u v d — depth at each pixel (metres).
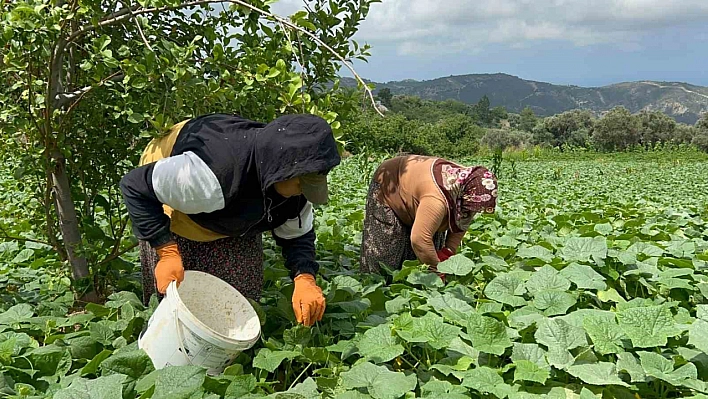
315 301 3.21
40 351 2.97
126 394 2.62
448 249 4.49
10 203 8.60
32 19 3.31
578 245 4.47
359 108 4.52
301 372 3.09
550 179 21.03
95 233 4.23
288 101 3.69
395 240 4.50
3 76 3.81
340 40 4.50
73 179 4.43
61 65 3.85
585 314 3.37
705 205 11.23
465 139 42.12
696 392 2.78
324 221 6.65
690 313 3.90
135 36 4.06
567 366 2.93
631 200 12.39
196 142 2.94
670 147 43.12
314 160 2.67
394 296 4.04
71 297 4.10
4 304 4.05
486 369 2.91
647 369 2.79
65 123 3.94
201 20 4.37
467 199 4.13
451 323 3.52
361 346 3.09
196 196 2.87
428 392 2.83
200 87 3.66
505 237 5.33
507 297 3.78
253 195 2.96
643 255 4.66
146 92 3.71
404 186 4.32
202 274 3.22
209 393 2.74
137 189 2.90
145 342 2.96
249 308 3.21
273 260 4.82
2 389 2.70
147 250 3.60
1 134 4.07
